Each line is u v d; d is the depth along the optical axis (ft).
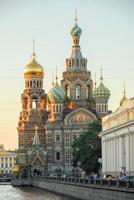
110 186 342.85
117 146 554.46
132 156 488.85
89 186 400.26
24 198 481.87
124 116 520.01
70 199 443.32
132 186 297.12
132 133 490.90
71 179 494.59
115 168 556.92
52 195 527.81
